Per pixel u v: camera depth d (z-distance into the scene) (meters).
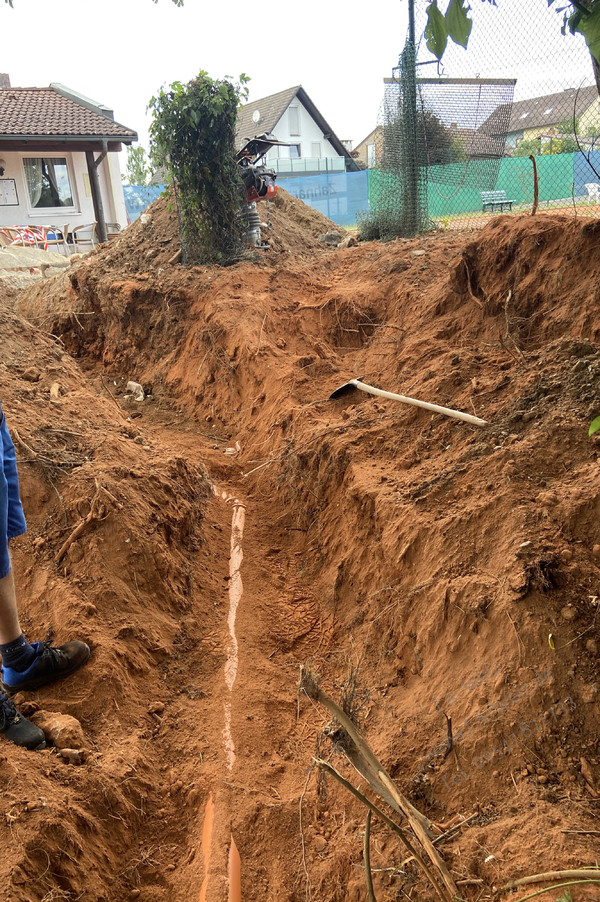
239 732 3.43
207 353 7.69
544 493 3.39
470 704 2.90
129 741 3.20
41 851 2.45
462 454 4.10
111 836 2.80
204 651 3.98
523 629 2.87
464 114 10.12
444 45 1.73
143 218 10.63
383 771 1.77
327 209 24.80
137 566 3.98
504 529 3.37
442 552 3.57
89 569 3.81
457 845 2.42
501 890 2.12
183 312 8.42
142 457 4.85
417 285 6.96
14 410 4.63
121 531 3.98
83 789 2.79
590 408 3.80
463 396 4.70
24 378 5.25
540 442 3.74
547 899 2.00
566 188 12.16
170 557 4.27
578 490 3.31
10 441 3.09
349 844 2.73
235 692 3.69
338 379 6.37
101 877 2.64
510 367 4.79
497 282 5.57
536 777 2.52
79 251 18.47
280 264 9.27
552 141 11.23
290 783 3.21
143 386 8.46
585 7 1.55
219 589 4.56
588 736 2.54
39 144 18.09
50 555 3.88
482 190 10.81
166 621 3.99
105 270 9.80
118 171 20.22
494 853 2.27
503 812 2.46
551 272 5.09
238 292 8.01
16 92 21.33
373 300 7.34
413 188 9.99
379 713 3.37
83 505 4.03
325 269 9.02
